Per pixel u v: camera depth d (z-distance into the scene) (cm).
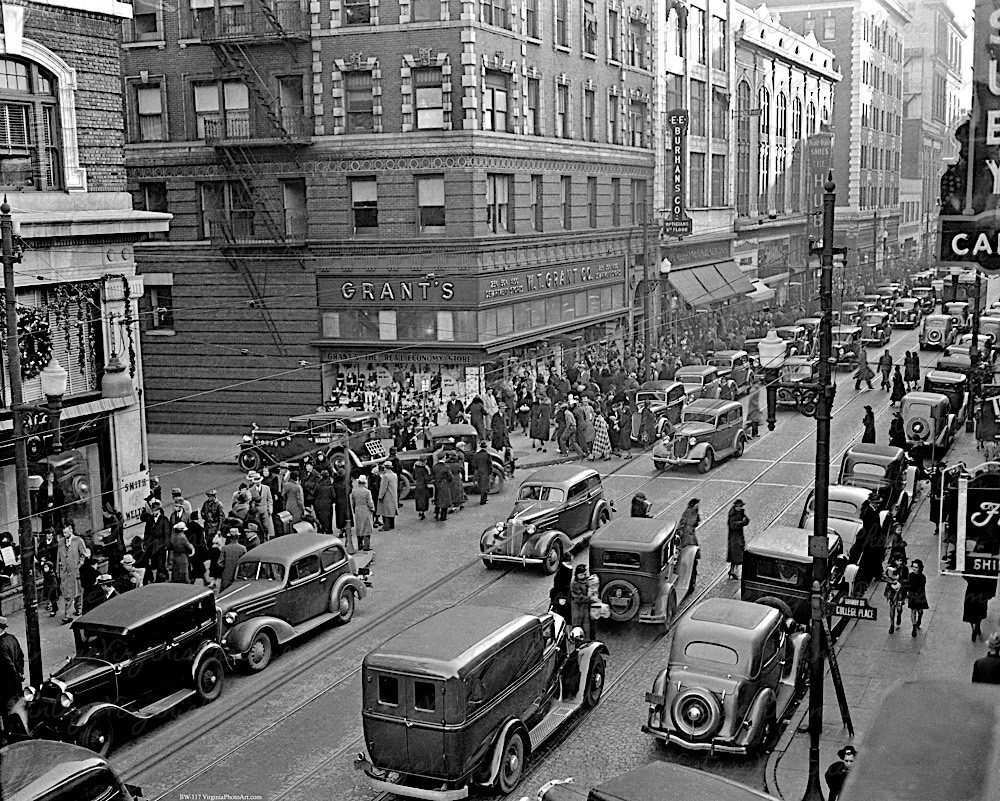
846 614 1529
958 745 922
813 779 1324
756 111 6919
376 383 3959
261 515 2417
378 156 3825
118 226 2531
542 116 4319
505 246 3994
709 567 2305
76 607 2102
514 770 1389
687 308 5781
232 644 1784
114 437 2578
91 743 1475
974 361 3541
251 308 4044
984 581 1830
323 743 1538
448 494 2789
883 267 9212
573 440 3512
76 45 2491
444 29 3709
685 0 5753
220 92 3978
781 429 3900
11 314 1630
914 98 11144
